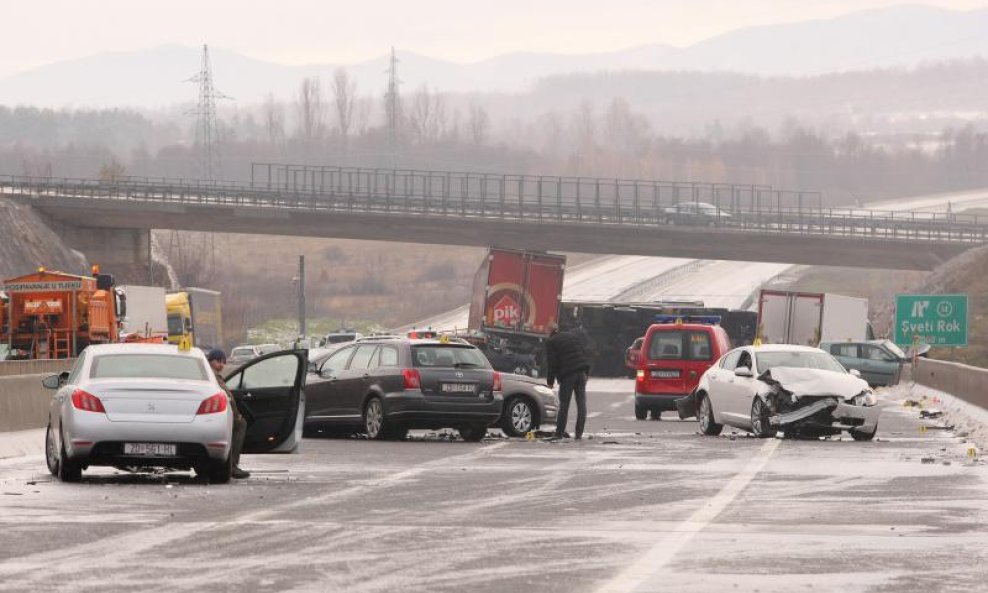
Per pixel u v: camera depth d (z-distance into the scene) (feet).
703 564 92.27
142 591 80.94
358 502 126.93
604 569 90.02
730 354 237.04
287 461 174.91
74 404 140.87
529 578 86.58
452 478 151.33
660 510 122.42
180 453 140.97
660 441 215.31
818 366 229.66
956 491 139.23
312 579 85.56
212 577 85.92
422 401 209.87
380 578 86.17
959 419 277.85
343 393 219.41
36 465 168.25
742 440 217.77
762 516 118.42
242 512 118.42
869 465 169.99
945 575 88.48
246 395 156.76
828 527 111.14
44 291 379.14
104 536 102.99
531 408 229.04
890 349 455.63
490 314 492.95
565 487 142.10
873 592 82.53
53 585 82.53
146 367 145.48
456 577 86.79
